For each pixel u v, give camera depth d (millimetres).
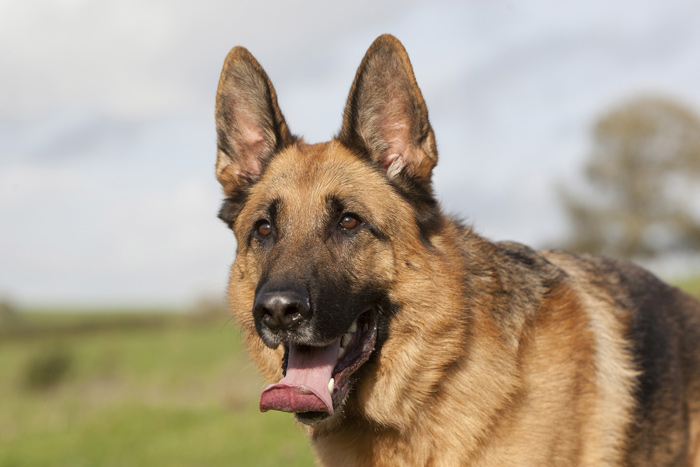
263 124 5047
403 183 4523
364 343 4352
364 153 4648
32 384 24219
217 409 12789
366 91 4605
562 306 4559
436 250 4391
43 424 13047
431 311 4238
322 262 4270
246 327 4734
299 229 4422
